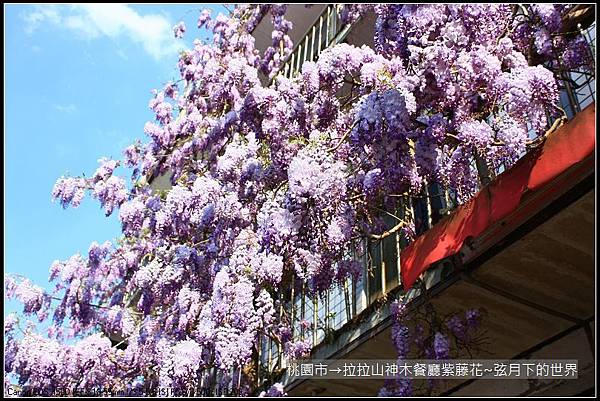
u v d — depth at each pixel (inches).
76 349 325.4
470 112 180.7
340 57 213.8
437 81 180.4
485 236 185.5
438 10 186.9
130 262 385.4
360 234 218.8
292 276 238.2
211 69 331.6
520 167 164.2
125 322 353.1
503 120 174.9
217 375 271.3
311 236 197.3
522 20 198.2
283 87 236.1
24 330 338.6
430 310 203.8
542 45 188.1
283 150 231.8
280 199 212.4
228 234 263.0
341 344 243.8
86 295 384.2
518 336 220.1
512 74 171.8
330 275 209.3
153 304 299.1
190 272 277.4
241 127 269.6
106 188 371.9
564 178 162.6
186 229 296.0
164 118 387.2
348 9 293.6
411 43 192.5
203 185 281.3
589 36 194.9
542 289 199.9
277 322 247.4
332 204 194.2
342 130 218.4
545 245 182.1
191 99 376.5
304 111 228.8
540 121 167.5
